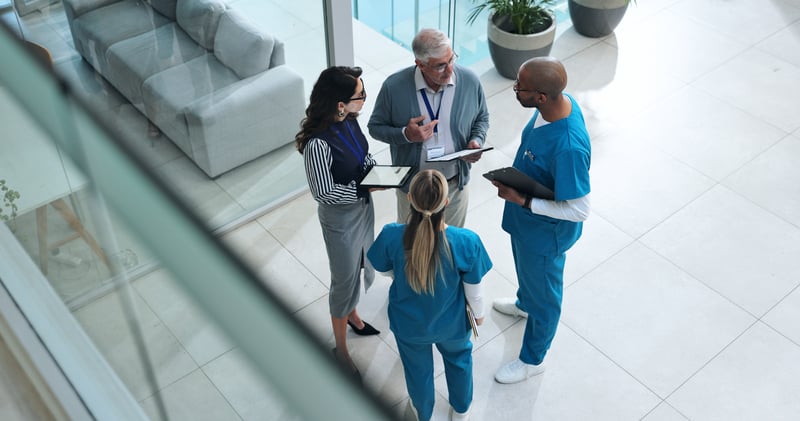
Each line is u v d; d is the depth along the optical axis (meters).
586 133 2.91
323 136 3.02
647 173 4.66
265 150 4.25
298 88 4.19
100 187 0.51
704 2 6.21
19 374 1.46
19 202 1.09
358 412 0.38
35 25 3.15
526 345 3.49
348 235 3.22
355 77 2.94
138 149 0.51
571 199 2.87
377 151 4.85
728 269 4.07
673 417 3.39
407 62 5.53
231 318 0.41
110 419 1.11
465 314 2.90
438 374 3.59
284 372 0.39
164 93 3.71
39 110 0.58
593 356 3.64
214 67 3.81
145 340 0.78
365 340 3.72
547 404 3.45
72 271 1.05
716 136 4.93
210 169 4.09
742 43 5.77
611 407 3.44
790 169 4.69
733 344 3.70
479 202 4.50
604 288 3.97
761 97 5.25
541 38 5.18
